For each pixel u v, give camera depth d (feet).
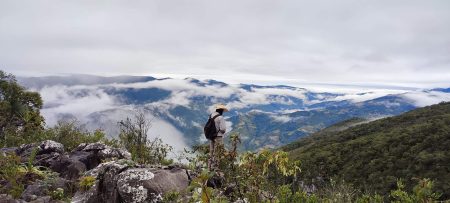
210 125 34.45
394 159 222.69
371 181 204.13
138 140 45.73
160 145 43.68
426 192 17.80
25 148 49.01
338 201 22.02
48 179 33.09
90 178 30.25
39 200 28.40
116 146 47.73
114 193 27.37
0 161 34.86
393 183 188.55
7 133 64.13
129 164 30.30
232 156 23.81
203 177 15.42
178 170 30.35
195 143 36.83
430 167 199.31
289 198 21.31
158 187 26.71
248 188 21.76
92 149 45.39
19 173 33.71
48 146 47.37
